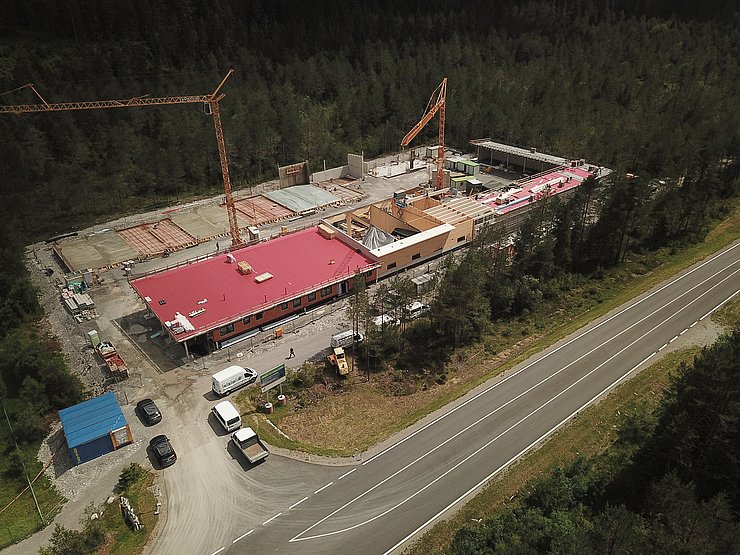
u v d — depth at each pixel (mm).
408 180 138250
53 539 44312
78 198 116750
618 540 34125
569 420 57469
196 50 194250
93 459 55531
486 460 53031
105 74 165250
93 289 88812
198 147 133125
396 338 70000
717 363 42656
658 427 48125
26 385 60625
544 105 159000
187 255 99812
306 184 135625
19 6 187000
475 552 39812
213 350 73000
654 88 167750
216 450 55969
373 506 48719
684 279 83875
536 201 101000
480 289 77125
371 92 167625
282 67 182250
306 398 64188
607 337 71438
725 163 115750
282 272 84812
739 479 42969
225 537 46344
